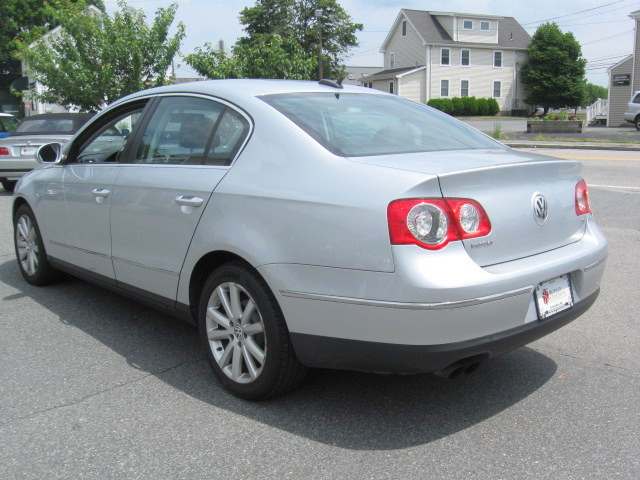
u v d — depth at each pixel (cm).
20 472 275
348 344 290
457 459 283
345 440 300
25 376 372
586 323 462
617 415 323
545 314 307
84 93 1833
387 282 273
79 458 286
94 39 1850
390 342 279
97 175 434
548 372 377
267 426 313
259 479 269
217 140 359
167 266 372
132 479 270
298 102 358
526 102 5512
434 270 270
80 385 360
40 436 304
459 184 281
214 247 334
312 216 294
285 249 302
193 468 277
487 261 288
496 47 5300
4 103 4388
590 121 4128
